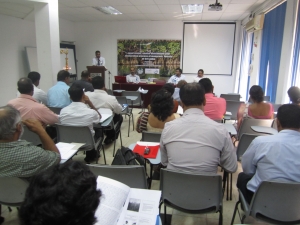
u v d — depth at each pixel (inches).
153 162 74.7
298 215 58.1
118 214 38.5
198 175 59.1
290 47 170.6
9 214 85.3
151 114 92.4
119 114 154.0
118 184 42.4
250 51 277.3
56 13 192.1
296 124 59.7
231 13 271.9
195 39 329.4
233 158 66.2
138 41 341.4
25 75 273.0
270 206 58.8
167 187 64.7
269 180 58.1
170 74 342.6
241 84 304.0
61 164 22.2
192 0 217.8
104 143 161.0
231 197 98.5
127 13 282.5
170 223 82.6
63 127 104.3
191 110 65.5
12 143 55.8
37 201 19.1
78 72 366.6
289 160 58.4
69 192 19.4
